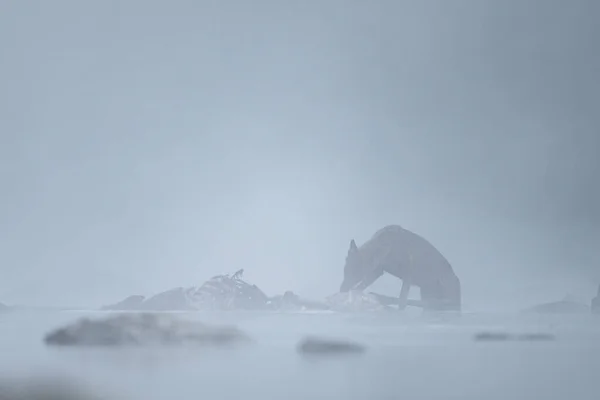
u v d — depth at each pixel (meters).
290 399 27.94
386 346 53.03
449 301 111.88
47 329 71.50
